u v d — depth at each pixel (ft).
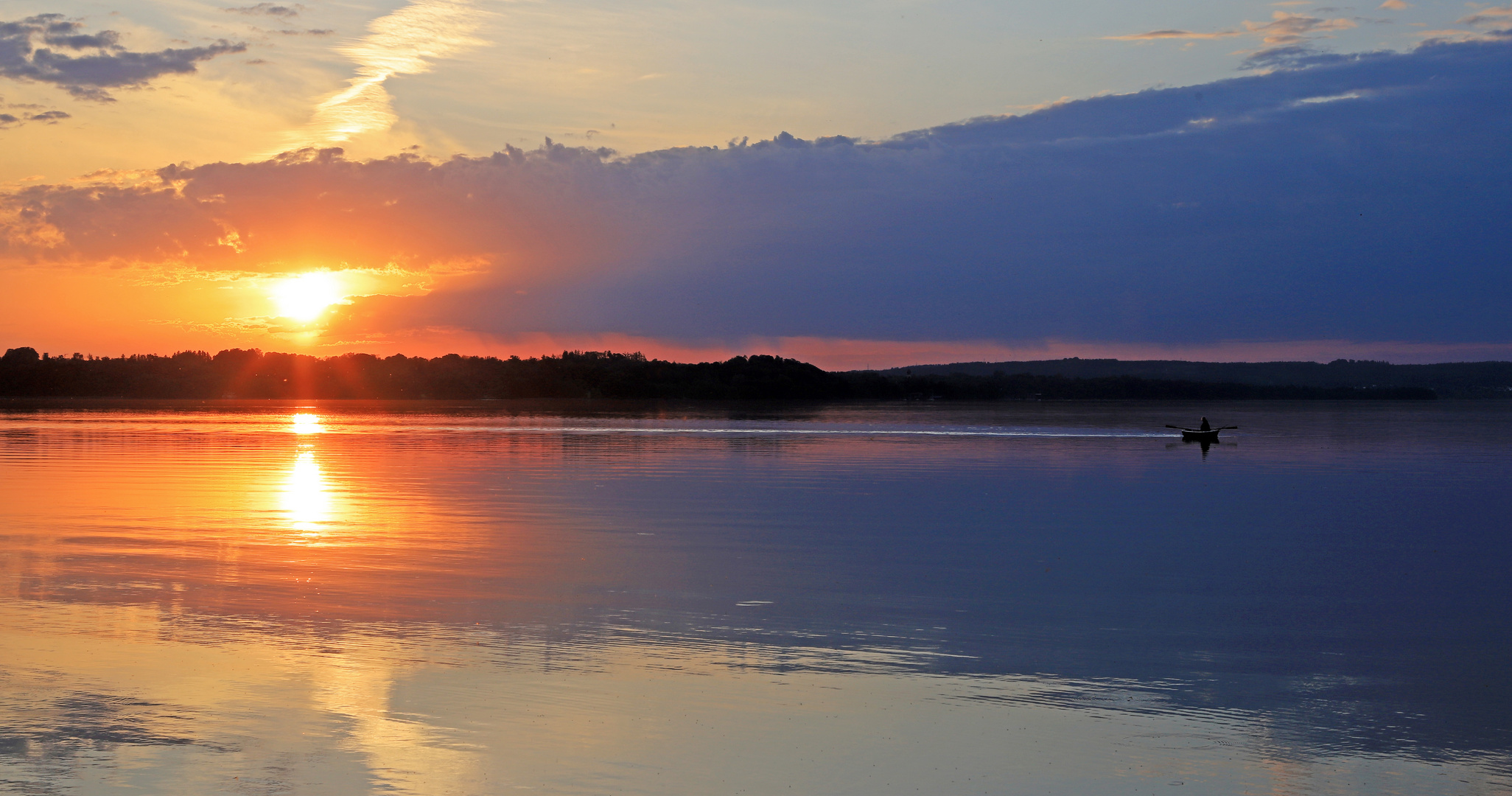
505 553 71.10
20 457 161.17
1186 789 31.58
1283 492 119.55
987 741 35.01
